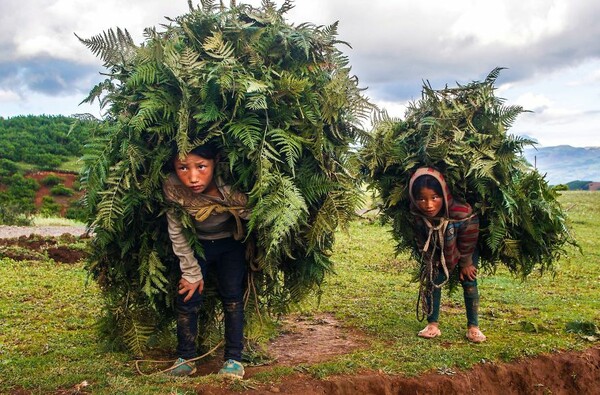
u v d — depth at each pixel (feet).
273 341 18.69
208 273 16.06
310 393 13.84
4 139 172.65
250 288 15.87
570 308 24.07
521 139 17.72
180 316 14.99
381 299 25.43
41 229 65.10
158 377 13.96
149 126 13.76
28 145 169.37
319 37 14.92
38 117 214.90
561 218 19.49
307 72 14.62
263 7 15.16
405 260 37.88
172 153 13.89
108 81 14.46
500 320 21.74
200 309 16.42
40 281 27.78
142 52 14.11
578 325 20.22
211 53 14.19
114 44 14.57
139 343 15.84
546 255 19.92
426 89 18.71
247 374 14.96
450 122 17.94
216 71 13.53
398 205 19.34
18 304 22.79
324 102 14.47
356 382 14.55
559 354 17.53
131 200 13.83
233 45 14.52
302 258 15.89
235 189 14.11
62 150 171.94
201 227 14.47
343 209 14.69
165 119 13.80
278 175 13.67
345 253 40.47
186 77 13.79
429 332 19.16
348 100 15.03
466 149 17.60
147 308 16.12
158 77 13.84
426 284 18.98
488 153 17.63
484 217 18.67
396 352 16.90
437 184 17.49
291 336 19.34
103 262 15.57
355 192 15.06
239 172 13.94
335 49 15.11
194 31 14.58
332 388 14.29
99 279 15.76
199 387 13.41
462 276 18.75
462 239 18.19
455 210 17.85
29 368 14.78
